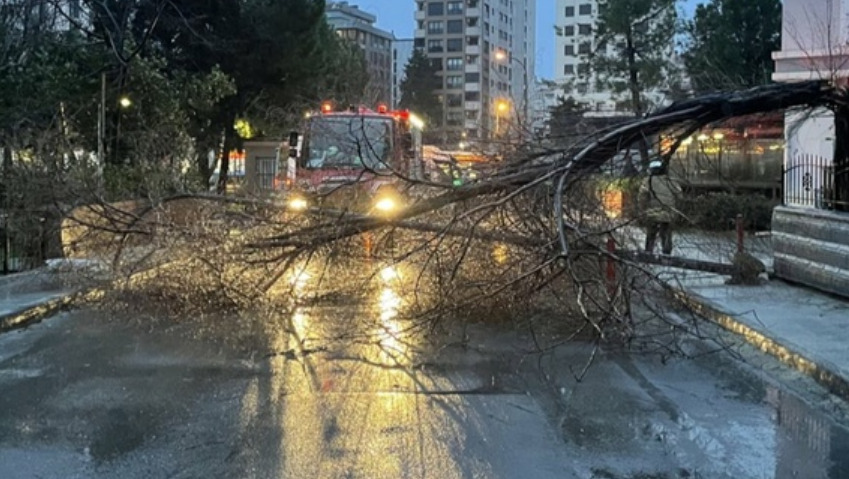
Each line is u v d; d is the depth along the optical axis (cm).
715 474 529
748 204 1945
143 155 1762
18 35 2044
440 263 1002
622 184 1015
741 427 626
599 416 648
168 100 2258
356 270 1168
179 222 1153
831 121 1906
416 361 822
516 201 964
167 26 2627
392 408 662
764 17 2853
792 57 2084
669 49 3192
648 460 551
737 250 1322
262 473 518
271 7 2891
